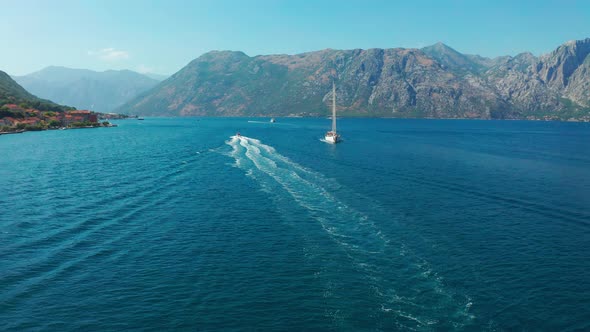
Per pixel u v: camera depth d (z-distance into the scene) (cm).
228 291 3381
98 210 5722
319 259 4012
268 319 2969
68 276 3606
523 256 4191
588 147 16625
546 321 2966
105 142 17150
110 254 4128
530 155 13400
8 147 14638
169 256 4097
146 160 11069
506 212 5891
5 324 2862
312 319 2959
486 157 12669
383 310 3059
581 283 3584
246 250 4259
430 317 2970
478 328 2841
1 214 5431
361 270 3756
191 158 11600
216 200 6381
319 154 12938
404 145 16862
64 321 2922
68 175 8500
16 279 3522
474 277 3650
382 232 4834
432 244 4472
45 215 5425
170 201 6306
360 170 9544
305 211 5734
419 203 6334
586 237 4819
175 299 3250
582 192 7319
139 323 2919
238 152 13238
